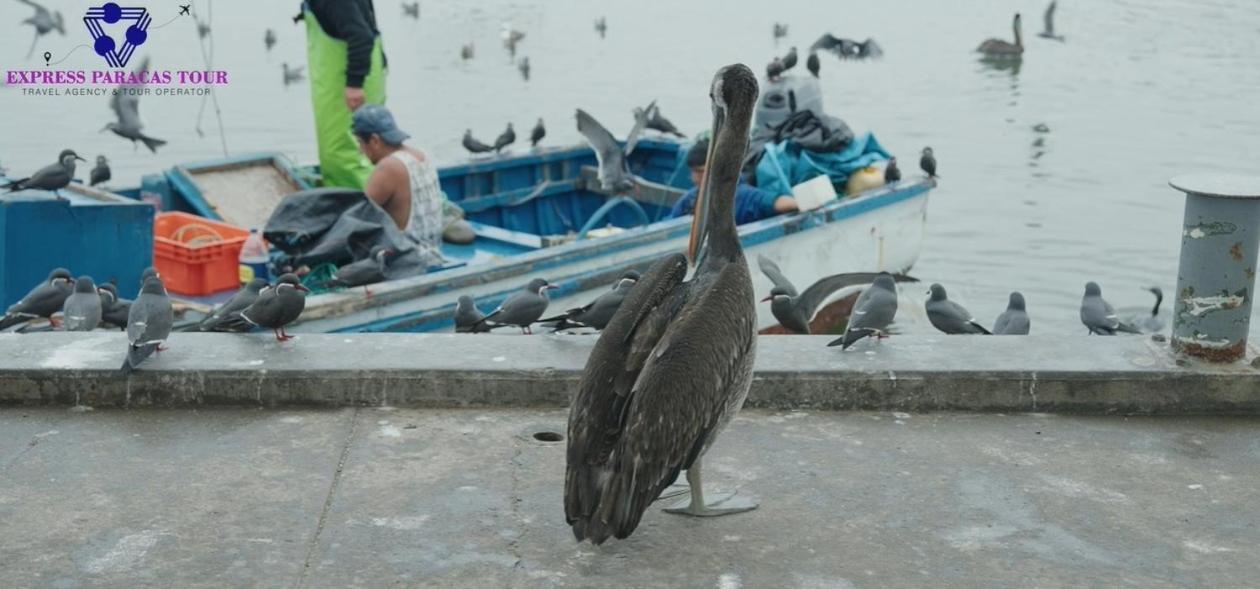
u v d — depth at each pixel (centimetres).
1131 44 3472
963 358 679
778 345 701
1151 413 665
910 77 3034
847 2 4578
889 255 1452
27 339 695
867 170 1465
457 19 4019
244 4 4353
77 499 557
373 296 1009
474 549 522
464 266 1083
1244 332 668
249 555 513
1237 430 648
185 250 1101
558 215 1616
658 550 524
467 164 1534
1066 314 1496
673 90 2839
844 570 509
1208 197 648
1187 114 2558
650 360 484
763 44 3553
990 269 1642
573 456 489
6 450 604
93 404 655
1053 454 617
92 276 1048
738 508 556
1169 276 1611
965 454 616
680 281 523
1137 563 516
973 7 4394
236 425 638
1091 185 2025
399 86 2883
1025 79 2980
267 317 702
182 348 686
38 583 489
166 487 570
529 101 2717
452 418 651
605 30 3797
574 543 528
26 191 1091
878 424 650
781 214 1334
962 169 2138
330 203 1125
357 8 1286
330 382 659
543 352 688
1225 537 538
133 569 501
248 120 2505
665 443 475
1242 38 3531
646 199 1559
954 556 520
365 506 556
